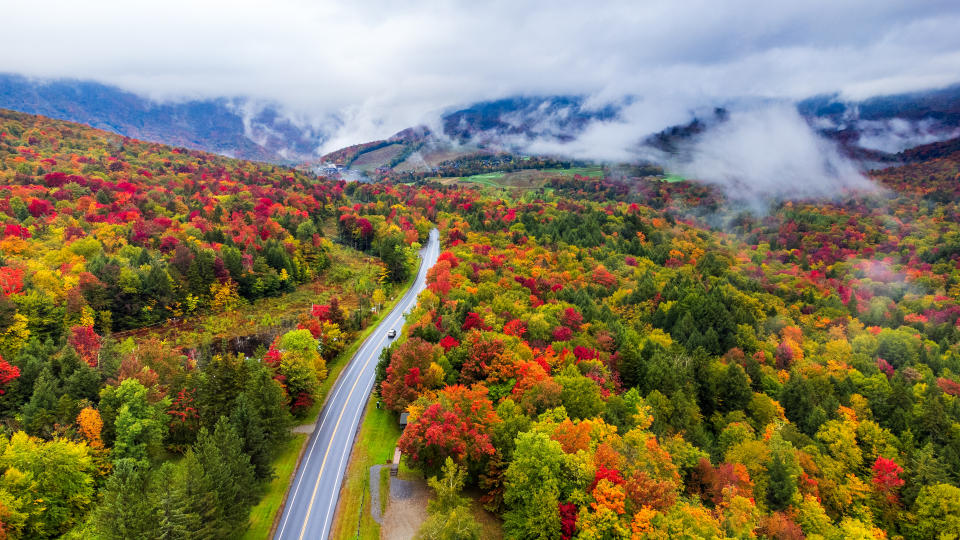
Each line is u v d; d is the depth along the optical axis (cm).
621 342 11581
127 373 7662
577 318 12050
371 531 6222
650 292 16150
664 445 7394
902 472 8450
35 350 8562
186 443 7081
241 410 6644
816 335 15950
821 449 9050
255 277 14662
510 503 6038
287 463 7462
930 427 9762
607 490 5322
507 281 14312
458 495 6594
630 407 8344
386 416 8856
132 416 6606
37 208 15762
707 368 10625
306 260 17125
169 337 12156
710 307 13962
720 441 8825
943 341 15812
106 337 10881
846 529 6988
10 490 5316
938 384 12512
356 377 10362
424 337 10088
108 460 6297
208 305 13588
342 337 11356
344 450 7912
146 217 17200
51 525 5525
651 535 4962
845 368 13175
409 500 6725
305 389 8731
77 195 18038
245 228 17562
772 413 9956
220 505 5312
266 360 8569
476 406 6912
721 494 6888
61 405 6525
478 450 6412
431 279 14350
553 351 9700
